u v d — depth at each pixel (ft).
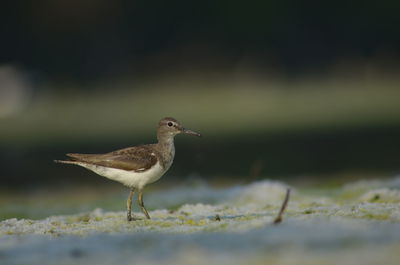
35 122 138.31
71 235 30.40
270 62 189.37
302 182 62.54
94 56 187.21
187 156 87.15
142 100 167.53
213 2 184.24
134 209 47.19
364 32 189.26
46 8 181.06
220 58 189.98
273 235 27.37
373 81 181.88
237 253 24.98
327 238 26.27
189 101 161.99
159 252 25.93
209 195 51.26
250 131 108.99
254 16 184.75
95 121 132.98
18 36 181.47
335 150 85.81
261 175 69.62
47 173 79.20
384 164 72.84
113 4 183.73
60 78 183.11
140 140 101.09
